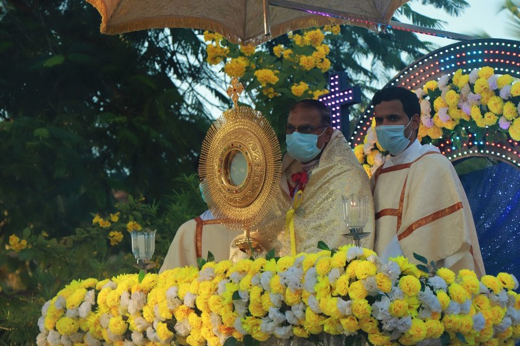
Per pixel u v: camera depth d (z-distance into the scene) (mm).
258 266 4305
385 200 5281
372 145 6953
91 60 12055
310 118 5320
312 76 9367
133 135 11742
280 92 9078
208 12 6320
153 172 12156
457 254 5008
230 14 6391
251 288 4281
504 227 6961
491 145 6484
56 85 12172
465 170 13484
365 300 3885
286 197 5422
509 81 6219
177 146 12359
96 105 12578
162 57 12891
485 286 4312
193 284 4512
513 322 4406
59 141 11281
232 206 5328
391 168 5375
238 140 5297
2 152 11156
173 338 4734
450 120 6609
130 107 12609
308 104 5363
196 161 7602
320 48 9258
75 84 12219
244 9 6418
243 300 4285
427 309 3980
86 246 10039
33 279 9859
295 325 4180
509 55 6355
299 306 4109
